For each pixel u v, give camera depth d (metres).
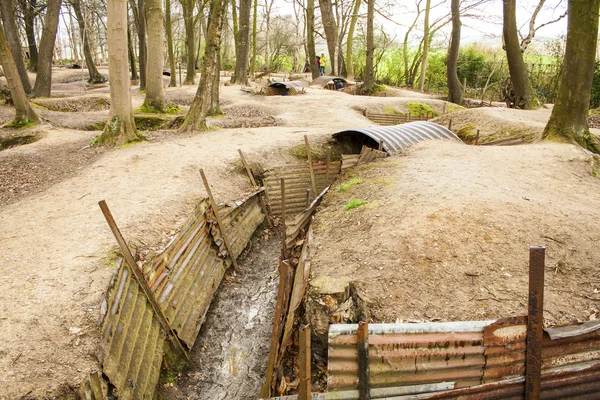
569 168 10.07
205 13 36.72
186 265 7.52
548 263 5.83
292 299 6.04
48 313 5.22
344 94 26.14
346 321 5.26
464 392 3.78
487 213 6.96
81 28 35.09
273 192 11.48
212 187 10.17
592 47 11.53
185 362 6.46
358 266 6.11
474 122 16.11
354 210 8.04
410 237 6.45
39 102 21.31
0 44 15.45
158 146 13.12
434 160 10.23
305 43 46.22
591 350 3.94
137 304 5.98
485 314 5.08
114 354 5.05
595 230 6.50
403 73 45.34
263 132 14.95
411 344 3.72
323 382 5.12
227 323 7.51
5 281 5.90
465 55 38.03
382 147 11.48
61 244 6.92
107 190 9.38
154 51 19.05
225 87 28.89
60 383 4.33
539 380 3.80
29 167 12.05
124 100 13.53
